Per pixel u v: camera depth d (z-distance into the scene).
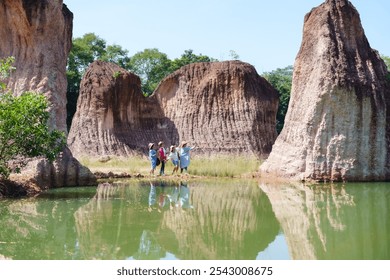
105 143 31.72
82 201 12.52
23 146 13.12
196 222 9.80
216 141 34.06
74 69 56.94
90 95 32.81
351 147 18.20
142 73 66.12
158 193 14.52
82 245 7.89
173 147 21.67
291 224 9.59
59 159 15.62
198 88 35.94
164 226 9.36
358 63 19.27
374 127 18.56
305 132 18.67
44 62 16.25
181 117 35.69
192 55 63.47
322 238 8.33
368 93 18.62
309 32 20.77
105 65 34.50
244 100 35.09
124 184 17.31
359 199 13.09
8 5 16.14
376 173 18.27
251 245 7.88
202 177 20.45
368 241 8.06
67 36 18.92
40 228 9.12
